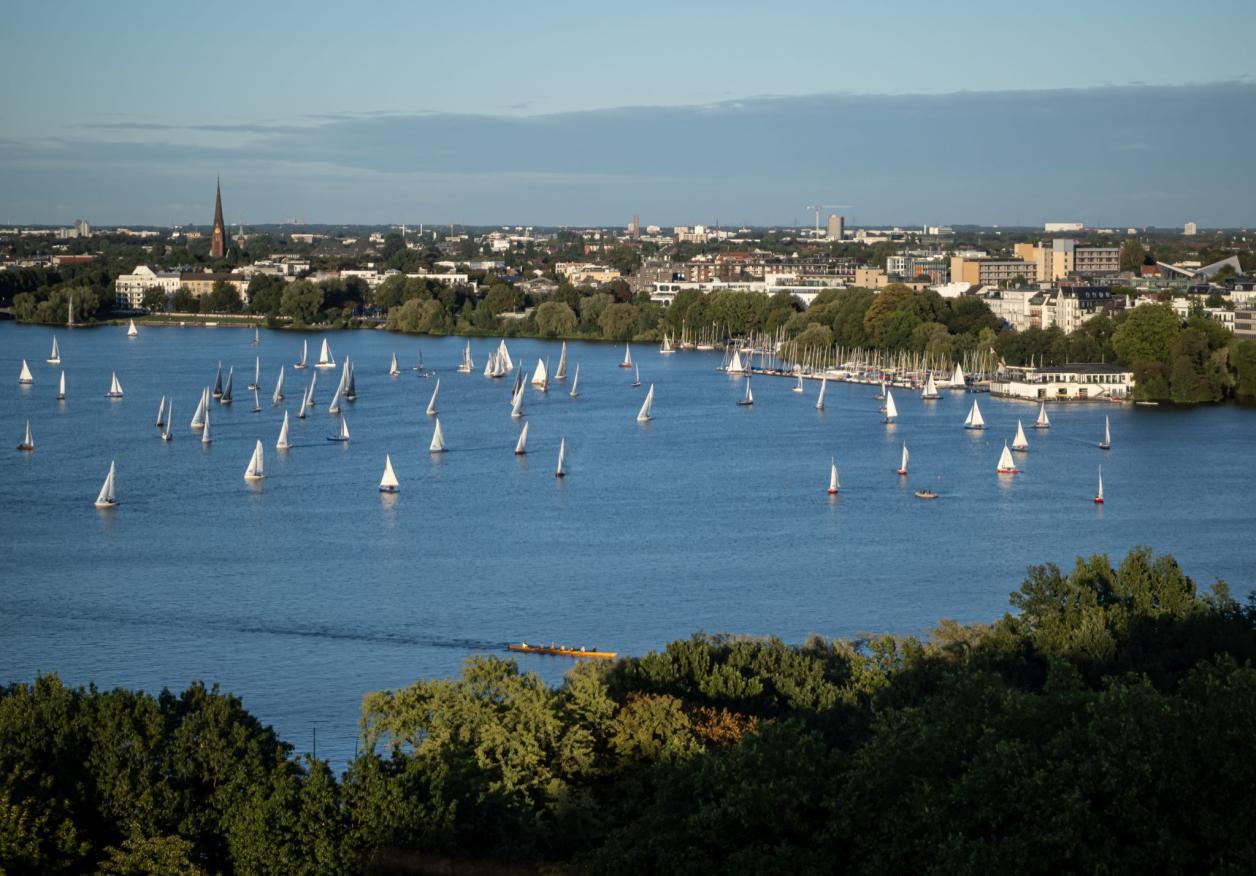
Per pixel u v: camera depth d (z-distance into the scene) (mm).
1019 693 156750
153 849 144750
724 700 189125
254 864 145750
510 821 153125
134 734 158500
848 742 173375
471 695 177000
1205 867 132375
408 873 143750
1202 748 138500
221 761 157125
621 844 145500
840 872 142250
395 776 154500
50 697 165500
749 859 139000
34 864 143000
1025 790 137625
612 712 178000
